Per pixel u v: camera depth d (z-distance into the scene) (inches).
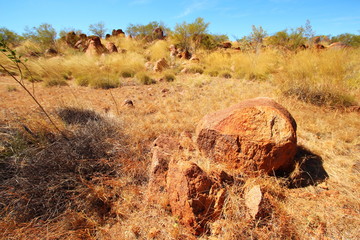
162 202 76.4
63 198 80.9
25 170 87.0
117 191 86.5
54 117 128.2
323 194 81.2
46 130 111.4
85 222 73.2
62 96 217.0
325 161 101.8
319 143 117.4
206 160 89.7
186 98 213.5
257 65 322.3
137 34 909.8
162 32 887.1
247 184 78.6
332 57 242.2
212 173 77.0
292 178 88.8
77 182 84.4
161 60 393.7
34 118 120.3
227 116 90.2
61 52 569.3
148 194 80.9
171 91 251.0
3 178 86.0
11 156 91.0
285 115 89.7
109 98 217.5
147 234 68.6
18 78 308.7
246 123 86.7
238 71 335.6
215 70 362.0
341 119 145.0
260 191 72.1
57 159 93.1
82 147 103.3
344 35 708.0
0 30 545.6
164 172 83.0
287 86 199.8
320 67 234.1
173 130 135.1
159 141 106.2
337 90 179.6
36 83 283.1
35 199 76.5
